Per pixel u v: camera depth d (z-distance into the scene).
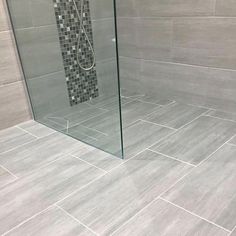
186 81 2.46
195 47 2.28
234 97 2.20
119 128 1.73
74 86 2.03
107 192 1.53
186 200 1.44
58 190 1.57
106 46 1.71
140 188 1.54
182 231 1.27
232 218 1.32
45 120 2.35
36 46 2.17
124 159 1.80
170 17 2.33
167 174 1.63
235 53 2.07
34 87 2.30
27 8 2.04
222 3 2.00
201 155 1.79
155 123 2.22
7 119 2.29
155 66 2.63
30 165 1.81
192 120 2.23
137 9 2.53
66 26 1.98
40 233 1.32
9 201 1.52
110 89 1.73
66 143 2.04
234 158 1.74
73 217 1.39
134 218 1.36
